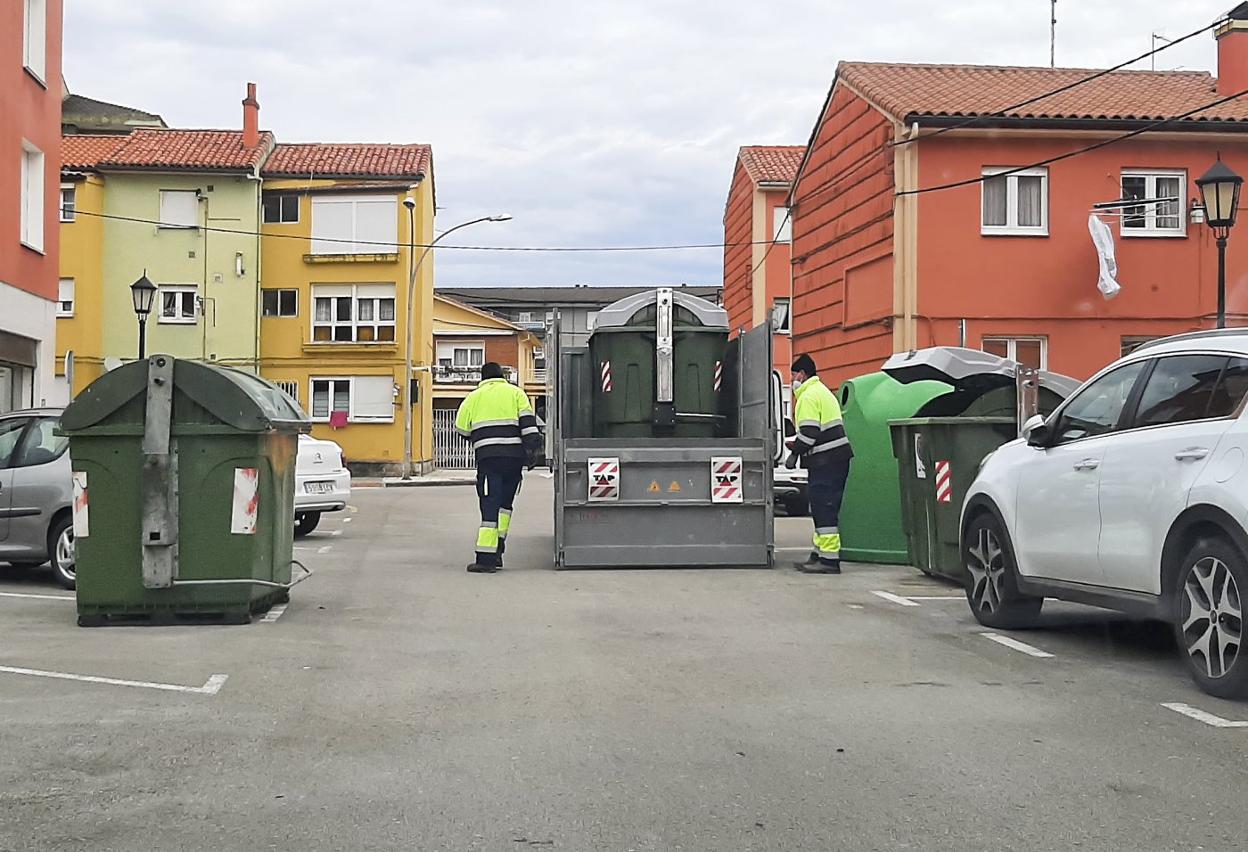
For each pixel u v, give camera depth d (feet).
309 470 56.59
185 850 14.69
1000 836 15.12
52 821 15.70
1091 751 18.86
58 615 32.63
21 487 38.47
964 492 37.37
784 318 118.42
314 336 134.00
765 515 42.80
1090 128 74.18
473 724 20.63
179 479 30.35
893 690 23.21
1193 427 22.53
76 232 126.62
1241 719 20.76
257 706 21.91
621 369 45.09
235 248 130.72
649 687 23.49
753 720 20.88
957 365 41.14
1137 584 23.70
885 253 78.02
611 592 36.81
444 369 186.91
